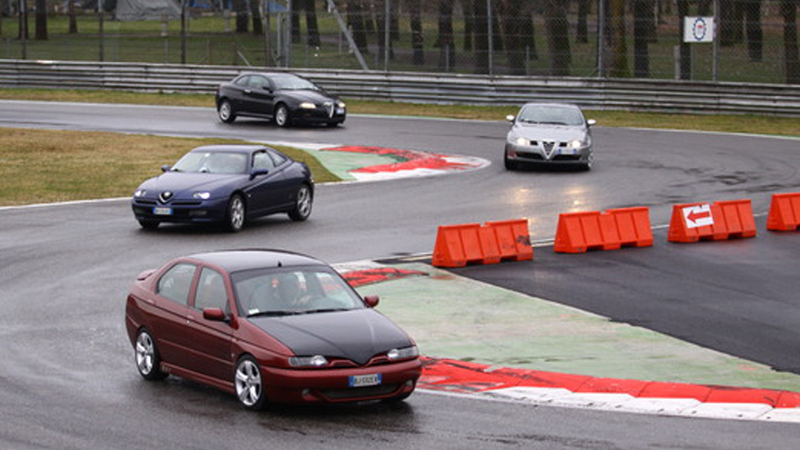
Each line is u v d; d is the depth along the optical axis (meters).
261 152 38.09
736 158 55.59
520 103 73.88
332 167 51.28
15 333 23.70
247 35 118.00
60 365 21.23
